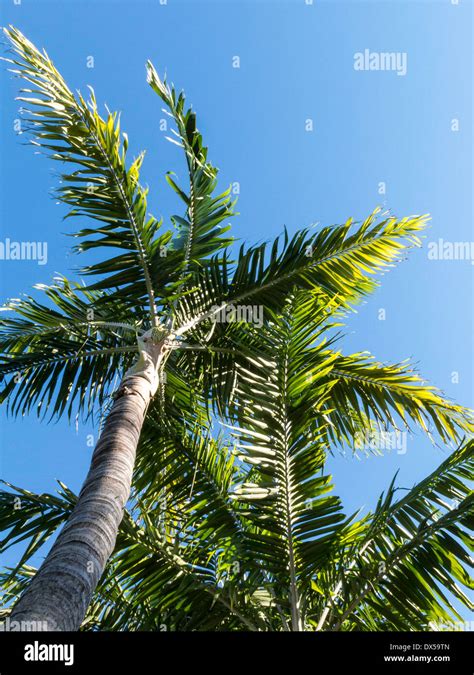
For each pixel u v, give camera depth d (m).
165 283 6.55
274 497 4.73
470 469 5.02
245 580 4.84
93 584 3.19
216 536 4.96
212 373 6.69
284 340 5.23
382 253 7.20
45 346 7.28
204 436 5.88
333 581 4.89
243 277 7.05
